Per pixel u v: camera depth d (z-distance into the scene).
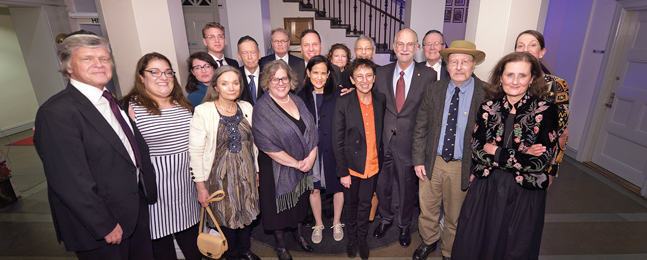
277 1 5.89
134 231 1.67
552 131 1.59
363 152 2.14
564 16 4.63
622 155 3.80
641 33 3.51
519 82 1.60
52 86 5.34
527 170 1.61
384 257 2.44
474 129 1.86
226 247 1.94
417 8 4.64
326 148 2.28
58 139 1.29
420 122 2.13
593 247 2.54
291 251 2.52
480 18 2.33
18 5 4.54
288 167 2.08
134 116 1.65
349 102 2.08
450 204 2.12
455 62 1.86
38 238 2.76
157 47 2.34
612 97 3.91
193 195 1.96
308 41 2.84
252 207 2.04
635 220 2.93
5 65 5.89
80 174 1.34
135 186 1.58
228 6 4.60
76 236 1.45
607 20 3.90
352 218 2.33
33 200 3.46
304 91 2.28
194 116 1.79
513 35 2.33
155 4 2.28
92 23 5.51
